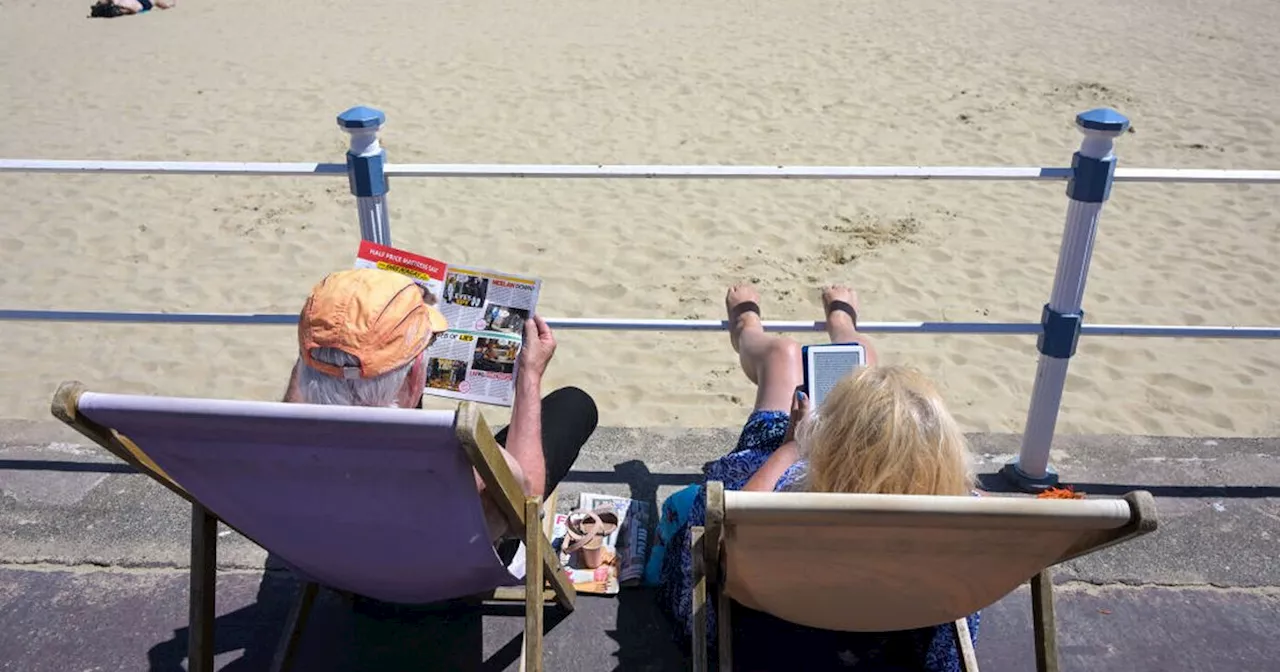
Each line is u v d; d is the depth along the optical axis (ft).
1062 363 10.31
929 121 30.76
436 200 25.45
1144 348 19.51
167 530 9.77
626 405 17.56
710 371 18.62
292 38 40.29
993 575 6.46
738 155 28.09
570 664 8.37
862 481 6.26
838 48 38.19
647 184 26.43
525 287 7.96
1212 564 9.52
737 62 36.45
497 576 7.33
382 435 5.86
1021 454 10.97
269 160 27.71
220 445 6.21
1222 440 11.59
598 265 22.27
